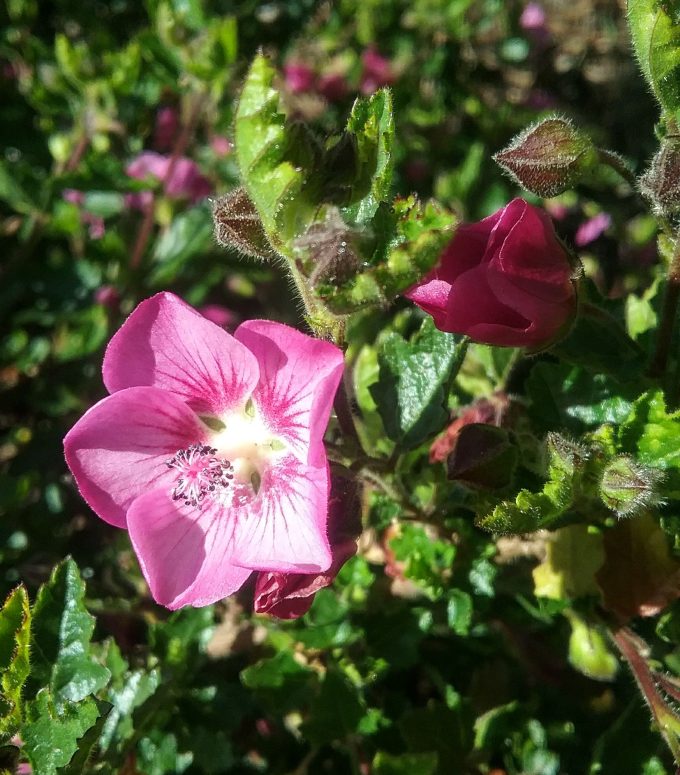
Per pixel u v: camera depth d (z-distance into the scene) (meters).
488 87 0.28
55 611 0.10
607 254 0.22
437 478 0.11
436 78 0.26
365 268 0.07
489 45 0.28
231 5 0.25
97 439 0.10
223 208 0.08
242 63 0.25
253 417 0.10
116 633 0.15
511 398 0.12
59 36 0.19
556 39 0.30
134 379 0.10
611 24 0.30
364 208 0.09
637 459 0.09
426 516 0.11
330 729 0.12
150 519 0.10
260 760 0.14
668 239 0.11
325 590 0.13
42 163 0.23
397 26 0.26
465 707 0.13
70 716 0.09
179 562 0.10
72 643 0.10
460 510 0.12
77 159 0.20
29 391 0.20
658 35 0.09
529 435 0.11
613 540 0.11
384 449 0.13
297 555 0.09
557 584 0.11
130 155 0.21
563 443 0.09
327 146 0.08
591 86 0.29
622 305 0.12
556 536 0.11
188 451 0.10
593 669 0.12
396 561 0.12
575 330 0.10
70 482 0.18
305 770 0.13
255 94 0.07
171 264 0.20
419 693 0.15
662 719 0.10
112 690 0.12
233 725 0.13
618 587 0.11
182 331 0.09
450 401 0.14
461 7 0.26
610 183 0.21
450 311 0.09
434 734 0.13
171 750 0.12
